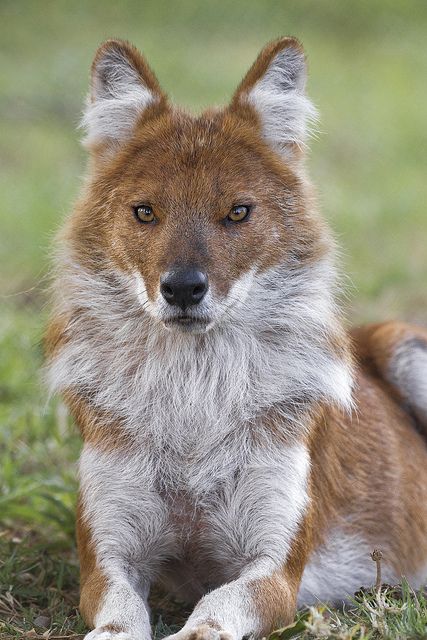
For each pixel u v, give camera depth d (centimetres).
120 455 961
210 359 982
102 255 1002
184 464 968
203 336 979
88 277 1005
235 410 971
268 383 981
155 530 963
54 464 1300
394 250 2142
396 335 1201
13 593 1012
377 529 1085
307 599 1026
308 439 981
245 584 891
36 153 2673
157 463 965
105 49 1042
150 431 966
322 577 1038
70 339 1015
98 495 953
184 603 1031
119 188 995
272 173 1006
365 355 1218
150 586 1022
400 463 1125
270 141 1032
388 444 1120
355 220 2262
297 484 955
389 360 1195
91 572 938
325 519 1039
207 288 933
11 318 1658
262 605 879
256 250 977
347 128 3039
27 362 1508
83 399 994
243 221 977
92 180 1033
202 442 966
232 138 1006
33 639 897
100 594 901
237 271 966
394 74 3619
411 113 3209
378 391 1161
